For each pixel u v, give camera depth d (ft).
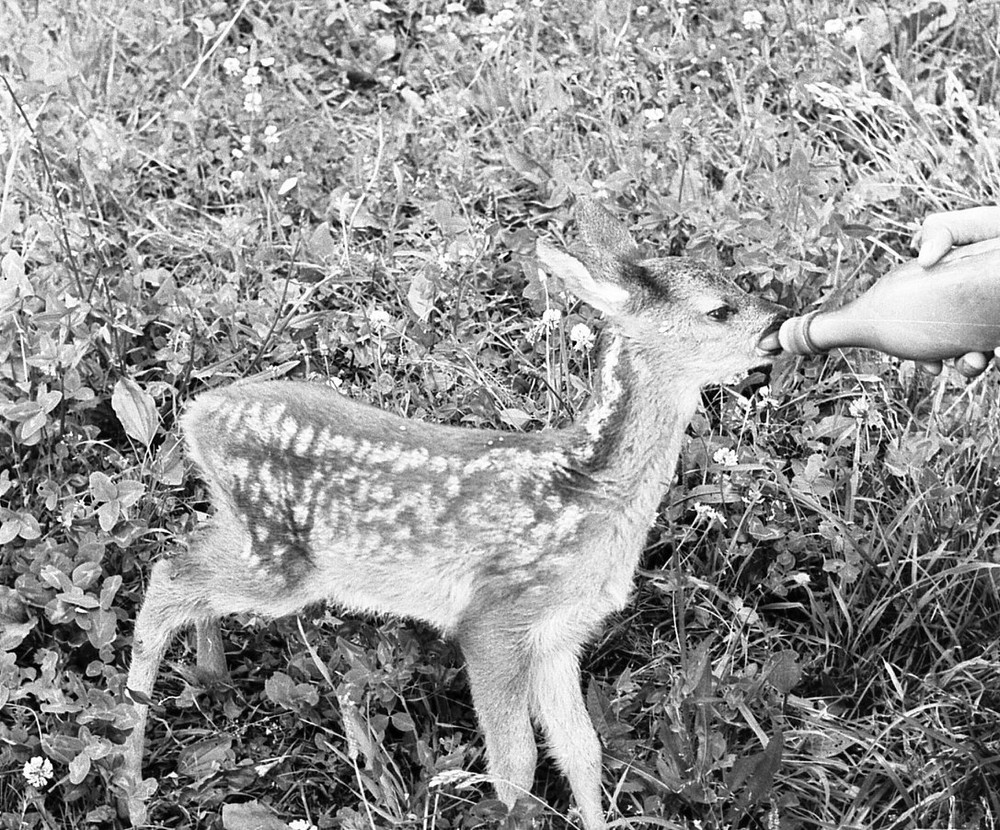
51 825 6.44
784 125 8.69
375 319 7.61
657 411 6.56
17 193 8.32
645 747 6.72
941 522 7.12
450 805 6.61
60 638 6.86
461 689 6.97
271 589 6.75
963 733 6.76
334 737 6.80
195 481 7.36
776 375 7.54
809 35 9.17
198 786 6.61
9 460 7.28
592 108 9.00
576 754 6.61
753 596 7.16
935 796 6.48
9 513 6.89
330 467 6.64
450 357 7.63
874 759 6.71
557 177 8.35
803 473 7.25
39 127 8.38
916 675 6.97
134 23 9.43
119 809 6.55
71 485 7.23
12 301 7.38
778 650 7.03
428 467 6.60
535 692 6.68
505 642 6.57
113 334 7.52
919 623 7.00
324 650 7.00
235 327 7.72
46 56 8.77
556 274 6.60
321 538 6.67
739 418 7.44
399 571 6.65
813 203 8.04
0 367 7.38
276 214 8.43
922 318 6.18
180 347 7.64
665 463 6.61
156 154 8.71
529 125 8.82
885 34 9.18
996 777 6.61
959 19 9.34
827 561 7.04
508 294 7.99
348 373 7.77
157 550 7.11
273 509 6.70
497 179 8.65
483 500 6.54
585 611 6.61
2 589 6.79
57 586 6.72
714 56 9.11
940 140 8.80
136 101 8.99
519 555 6.53
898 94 8.89
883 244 7.94
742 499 7.14
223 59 9.34
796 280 7.81
